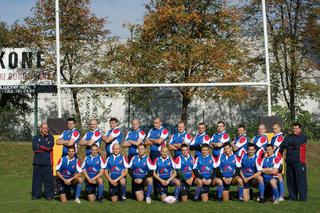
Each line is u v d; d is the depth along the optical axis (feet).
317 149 65.92
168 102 102.58
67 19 85.25
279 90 94.43
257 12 91.45
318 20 90.79
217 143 41.37
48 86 89.30
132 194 39.99
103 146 61.72
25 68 86.69
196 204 37.06
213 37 89.10
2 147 68.59
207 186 38.58
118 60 86.69
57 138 43.96
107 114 95.25
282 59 93.25
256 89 93.76
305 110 95.55
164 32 88.58
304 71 94.17
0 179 53.31
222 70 86.02
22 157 64.90
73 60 87.97
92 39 88.28
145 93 92.43
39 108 100.78
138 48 87.35
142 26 88.69
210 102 101.96
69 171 38.45
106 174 38.40
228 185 38.86
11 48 86.84
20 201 38.78
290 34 91.20
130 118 102.01
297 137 38.55
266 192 39.27
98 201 38.27
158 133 41.86
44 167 39.68
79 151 61.26
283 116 88.84
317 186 46.57
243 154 39.29
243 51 90.12
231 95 85.25
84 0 86.33
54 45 85.81
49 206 36.42
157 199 39.37
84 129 77.97
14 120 86.53
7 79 86.99
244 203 37.40
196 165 38.52
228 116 101.71
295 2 90.79
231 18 89.15
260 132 40.93
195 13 85.56
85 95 95.40
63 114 98.84
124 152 50.34
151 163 38.29
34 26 86.58
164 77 86.48
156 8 89.76
